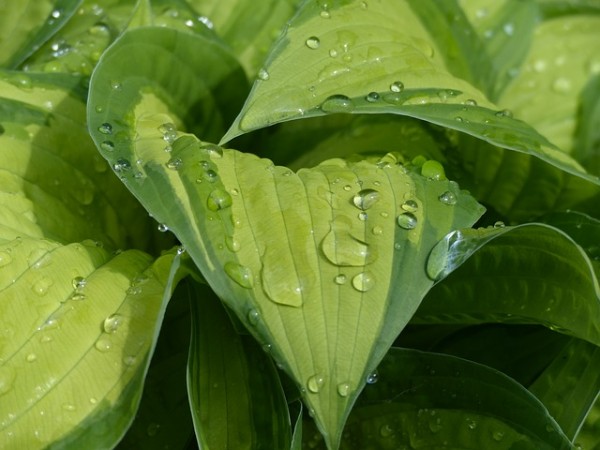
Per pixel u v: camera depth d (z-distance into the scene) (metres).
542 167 0.50
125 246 0.50
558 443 0.44
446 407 0.46
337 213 0.43
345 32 0.47
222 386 0.43
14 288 0.43
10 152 0.47
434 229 0.43
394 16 0.50
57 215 0.48
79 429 0.41
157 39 0.47
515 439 0.45
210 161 0.44
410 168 0.46
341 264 0.42
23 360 0.41
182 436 0.46
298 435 0.42
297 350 0.40
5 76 0.49
